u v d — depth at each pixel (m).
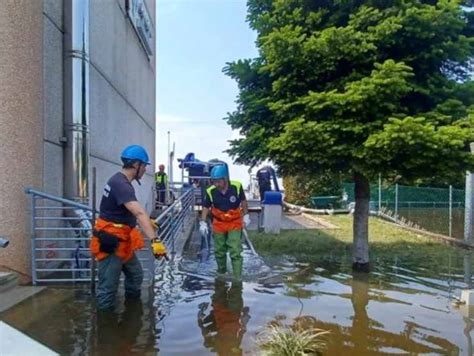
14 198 5.20
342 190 23.72
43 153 5.79
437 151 6.86
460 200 14.34
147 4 15.18
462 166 7.25
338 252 9.53
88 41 6.90
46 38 6.03
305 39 7.65
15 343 1.61
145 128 15.46
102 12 8.56
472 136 6.78
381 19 7.47
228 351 3.62
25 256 5.39
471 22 8.00
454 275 7.34
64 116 6.61
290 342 3.67
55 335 3.89
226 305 5.00
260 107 8.38
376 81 6.92
